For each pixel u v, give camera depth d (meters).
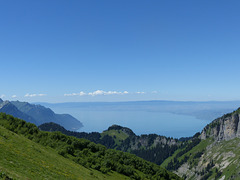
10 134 44.19
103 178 54.09
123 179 67.25
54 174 32.38
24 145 41.34
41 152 43.62
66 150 63.47
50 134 71.94
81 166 55.09
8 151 30.91
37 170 29.59
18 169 25.53
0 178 18.47
